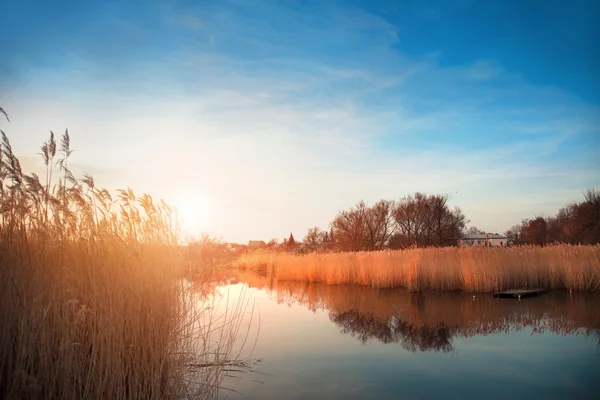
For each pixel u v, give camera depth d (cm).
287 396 740
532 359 980
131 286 645
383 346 1102
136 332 612
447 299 1892
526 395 755
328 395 748
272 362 945
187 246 882
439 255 2319
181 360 693
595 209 4662
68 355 513
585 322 1364
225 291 2141
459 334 1236
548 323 1359
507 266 2177
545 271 2186
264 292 2158
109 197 734
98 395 515
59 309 543
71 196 650
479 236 9475
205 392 701
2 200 549
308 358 981
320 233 7356
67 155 663
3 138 555
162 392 634
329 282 2520
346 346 1101
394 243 6294
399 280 2308
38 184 580
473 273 2070
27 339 493
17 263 519
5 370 478
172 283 766
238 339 1148
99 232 661
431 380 835
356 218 6081
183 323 753
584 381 826
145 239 773
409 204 6178
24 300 495
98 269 625
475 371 896
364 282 2409
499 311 1575
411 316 1511
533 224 6688
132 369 595
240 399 727
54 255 597
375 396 751
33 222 587
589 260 2081
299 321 1423
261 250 4038
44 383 495
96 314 575
